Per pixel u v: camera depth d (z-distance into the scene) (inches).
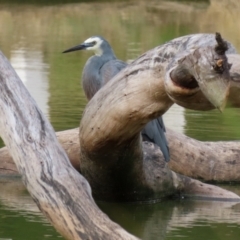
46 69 1117.1
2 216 487.8
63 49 1354.6
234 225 482.3
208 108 375.9
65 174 366.6
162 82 417.4
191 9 2155.5
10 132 385.7
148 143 571.2
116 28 1723.7
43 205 366.6
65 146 589.0
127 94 443.8
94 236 351.6
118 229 350.6
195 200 564.7
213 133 709.9
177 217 506.0
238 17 1959.9
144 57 430.3
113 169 521.7
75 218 356.8
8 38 1486.2
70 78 1044.5
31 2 2151.8
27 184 374.9
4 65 404.2
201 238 448.5
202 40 386.9
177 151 612.4
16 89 397.1
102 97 468.1
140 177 538.9
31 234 445.1
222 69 332.5
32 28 1672.0
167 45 411.8
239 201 562.6
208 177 617.6
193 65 343.0
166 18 1945.1
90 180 540.1
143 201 553.9
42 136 381.4
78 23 1791.3
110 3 2247.8
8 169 603.8
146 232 466.0
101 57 722.2
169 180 561.3
